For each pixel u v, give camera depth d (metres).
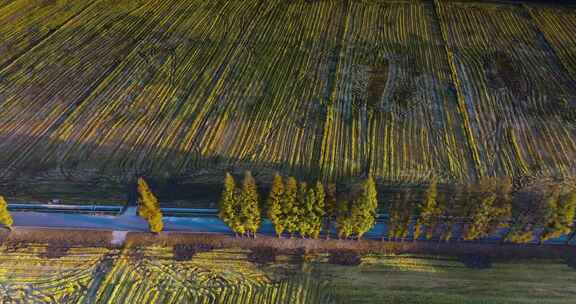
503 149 40.88
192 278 31.28
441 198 30.56
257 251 32.66
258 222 31.64
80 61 52.50
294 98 46.97
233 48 54.34
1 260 32.41
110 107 46.09
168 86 48.72
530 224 30.17
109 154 40.84
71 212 35.56
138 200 33.00
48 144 41.94
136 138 42.44
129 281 31.16
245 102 46.56
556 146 41.12
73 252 32.88
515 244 32.41
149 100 46.94
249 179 29.95
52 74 50.59
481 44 54.56
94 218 35.09
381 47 54.16
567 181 37.56
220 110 45.59
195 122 44.19
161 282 31.08
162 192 37.25
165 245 33.12
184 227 34.22
